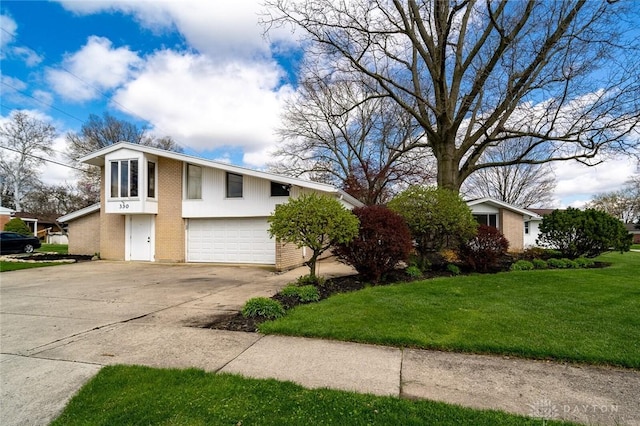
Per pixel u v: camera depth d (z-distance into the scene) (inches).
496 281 302.5
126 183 533.0
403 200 373.7
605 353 139.9
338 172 1063.0
